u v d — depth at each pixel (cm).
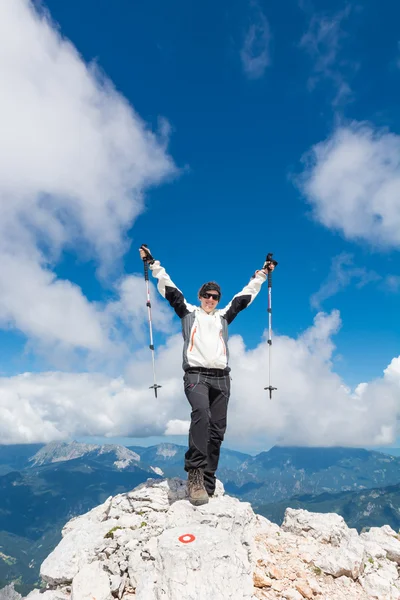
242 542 262
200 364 279
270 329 387
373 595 247
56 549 281
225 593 186
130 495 339
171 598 182
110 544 270
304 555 274
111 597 225
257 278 323
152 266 308
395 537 360
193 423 267
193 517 251
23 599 257
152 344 354
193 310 300
